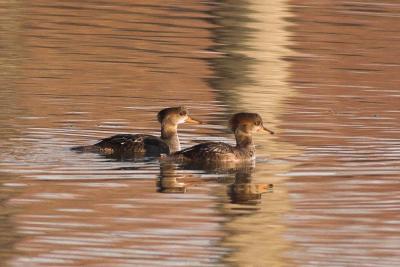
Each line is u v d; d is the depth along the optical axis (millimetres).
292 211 15312
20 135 18953
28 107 21094
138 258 13391
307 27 28812
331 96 22969
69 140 18906
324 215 15148
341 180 16906
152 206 15398
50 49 26797
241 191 16312
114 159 17922
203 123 19375
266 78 24688
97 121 20375
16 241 13828
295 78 24578
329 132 20016
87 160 17688
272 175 17281
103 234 14172
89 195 15773
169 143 19109
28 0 32906
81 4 32469
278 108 21938
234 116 18547
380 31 28969
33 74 24188
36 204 15273
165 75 24453
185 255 13531
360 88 23766
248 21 26766
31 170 16891
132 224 14570
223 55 26250
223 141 19688
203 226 14570
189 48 26953
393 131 20109
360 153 18578
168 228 14477
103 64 25422
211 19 27688
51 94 22344
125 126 20172
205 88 23453
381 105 22219
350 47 27375
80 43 27531
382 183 16719
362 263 13398
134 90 23000
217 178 17125
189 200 15742
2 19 30031
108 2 32625
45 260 13250
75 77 23984
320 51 26781
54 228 14336
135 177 16906
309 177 17109
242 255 13758
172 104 21984
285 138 19656
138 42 27656
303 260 13484
